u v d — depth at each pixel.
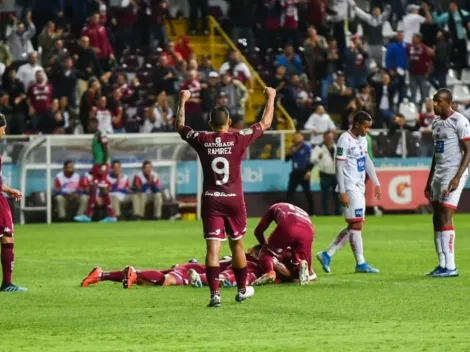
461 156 40.06
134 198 82.12
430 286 37.38
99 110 83.50
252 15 100.06
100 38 90.44
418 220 79.00
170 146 83.12
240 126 86.00
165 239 62.41
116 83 87.19
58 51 87.50
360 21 103.50
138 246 57.50
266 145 85.88
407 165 87.69
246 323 28.67
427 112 89.12
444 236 40.62
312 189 86.62
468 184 89.62
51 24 88.69
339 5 101.81
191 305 32.59
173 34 102.50
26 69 86.12
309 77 97.00
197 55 100.69
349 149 42.31
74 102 86.94
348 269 43.94
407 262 47.06
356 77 97.31
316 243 58.31
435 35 101.81
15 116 83.81
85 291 36.81
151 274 37.81
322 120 86.62
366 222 77.06
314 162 84.81
